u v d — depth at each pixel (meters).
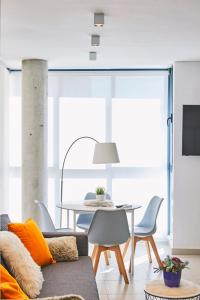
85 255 4.46
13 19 4.36
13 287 2.71
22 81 6.57
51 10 4.07
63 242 4.28
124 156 7.37
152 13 4.15
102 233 5.03
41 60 6.48
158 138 7.34
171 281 3.55
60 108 7.40
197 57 6.21
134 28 4.68
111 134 7.38
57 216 7.39
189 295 3.38
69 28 4.70
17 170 7.37
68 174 7.39
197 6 3.94
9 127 7.36
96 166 7.39
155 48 5.67
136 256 6.41
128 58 6.36
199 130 6.35
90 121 7.38
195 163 6.45
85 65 6.99
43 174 6.59
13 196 7.38
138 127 7.36
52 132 7.40
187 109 6.37
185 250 6.47
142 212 7.34
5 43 5.42
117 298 4.64
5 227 3.95
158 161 7.34
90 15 4.23
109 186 7.39
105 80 7.38
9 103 7.34
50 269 3.92
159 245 7.12
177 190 6.47
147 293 3.44
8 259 3.31
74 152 7.40
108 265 5.94
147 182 7.36
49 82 7.38
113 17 4.29
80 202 6.10
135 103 7.35
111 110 7.38
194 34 4.93
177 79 6.47
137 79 7.36
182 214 6.47
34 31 4.83
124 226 5.06
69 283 3.51
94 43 4.98
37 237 4.02
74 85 7.38
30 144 6.51
